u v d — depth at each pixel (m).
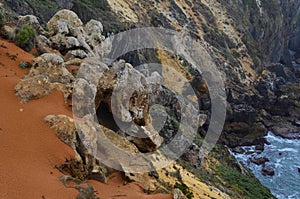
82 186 13.14
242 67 81.00
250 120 62.81
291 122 67.75
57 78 17.81
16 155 13.23
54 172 13.23
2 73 17.31
